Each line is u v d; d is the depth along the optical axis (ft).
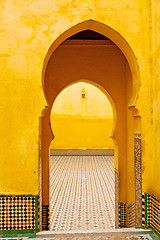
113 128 12.75
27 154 7.54
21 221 7.49
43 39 7.72
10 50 7.66
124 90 12.53
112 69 12.56
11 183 7.50
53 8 7.77
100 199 17.71
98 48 12.55
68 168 29.17
